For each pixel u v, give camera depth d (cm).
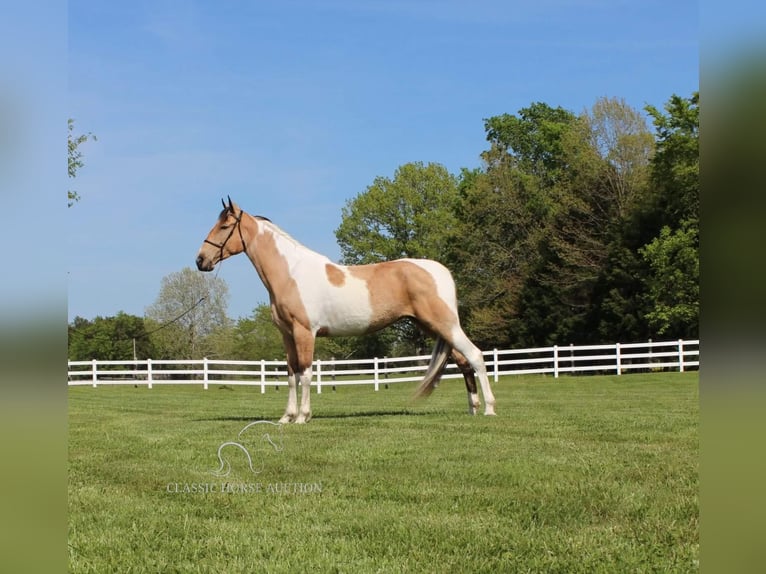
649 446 840
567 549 470
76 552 484
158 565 458
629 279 3728
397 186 5009
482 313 4462
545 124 4938
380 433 975
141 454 840
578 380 2584
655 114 3428
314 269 1158
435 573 433
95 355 4681
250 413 1420
